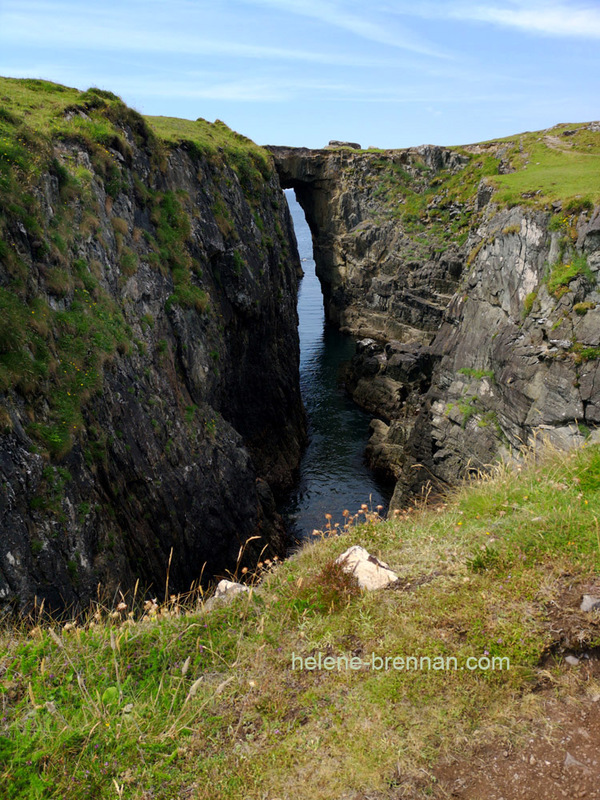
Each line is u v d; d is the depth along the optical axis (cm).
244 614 650
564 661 534
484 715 488
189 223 2911
